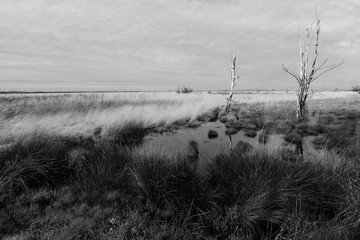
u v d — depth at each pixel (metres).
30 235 3.22
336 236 2.88
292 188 3.94
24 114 11.90
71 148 7.11
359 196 3.51
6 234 3.26
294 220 3.44
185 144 8.73
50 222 3.54
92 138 8.99
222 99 28.98
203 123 14.27
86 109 14.89
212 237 3.42
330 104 22.52
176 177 4.40
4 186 4.20
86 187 4.50
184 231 3.50
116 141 9.05
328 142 7.86
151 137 10.25
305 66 12.54
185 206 3.96
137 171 4.64
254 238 3.39
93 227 3.46
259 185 3.96
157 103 20.45
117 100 22.20
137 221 3.62
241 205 3.76
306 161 5.30
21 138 6.41
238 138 9.93
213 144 8.84
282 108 17.50
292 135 9.21
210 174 4.76
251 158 5.10
